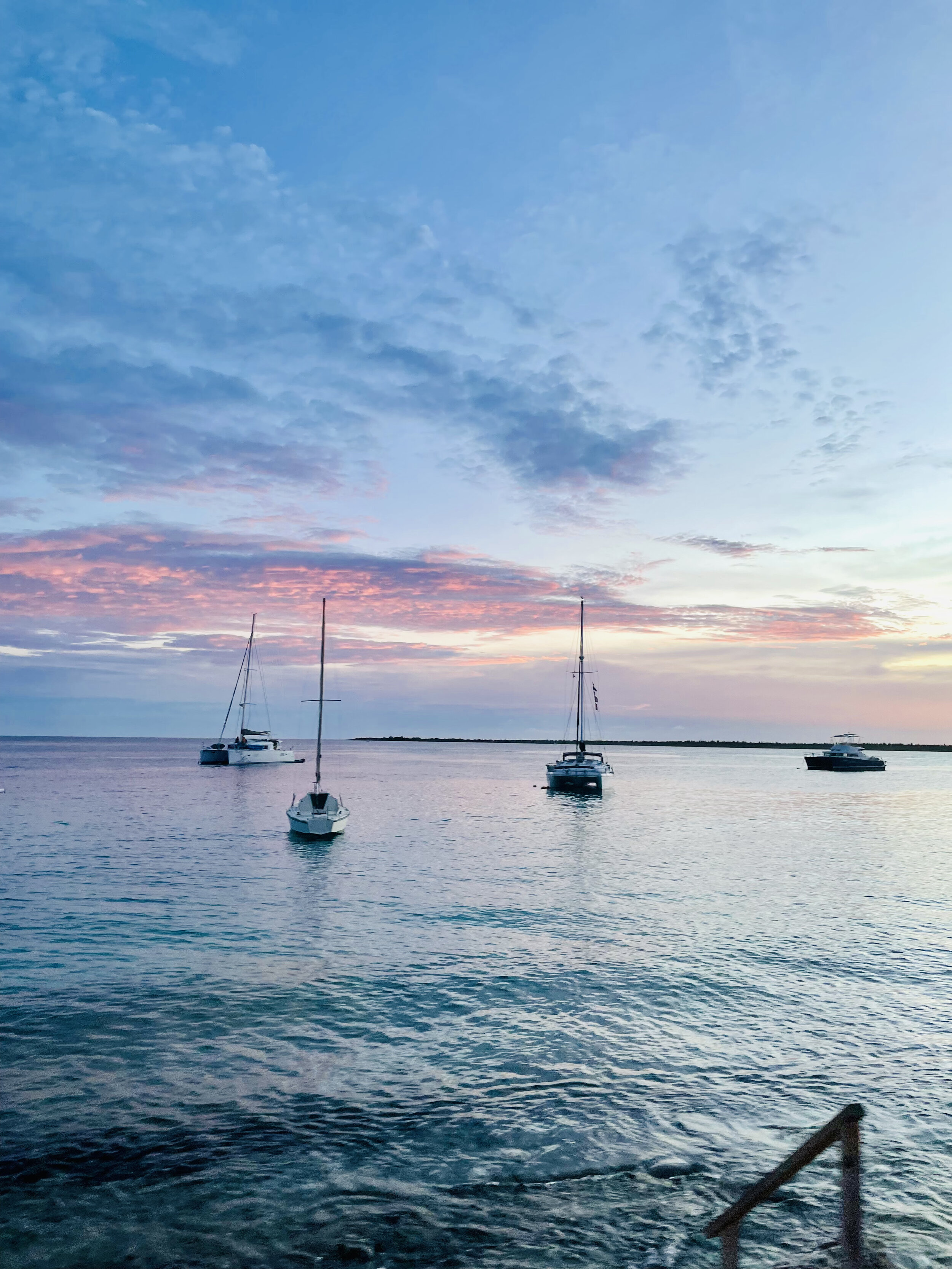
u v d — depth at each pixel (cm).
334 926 2362
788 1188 949
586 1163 1012
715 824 5688
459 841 4553
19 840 4388
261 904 2681
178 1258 808
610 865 3666
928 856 4078
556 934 2275
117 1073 1280
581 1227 870
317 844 4319
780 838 4844
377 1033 1473
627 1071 1309
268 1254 816
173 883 3100
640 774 15438
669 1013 1598
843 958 2034
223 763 13550
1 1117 1120
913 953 2089
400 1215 891
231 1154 1028
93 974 1845
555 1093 1223
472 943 2166
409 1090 1231
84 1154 1023
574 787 8225
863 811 7100
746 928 2375
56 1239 838
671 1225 876
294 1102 1183
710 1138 1084
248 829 4956
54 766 13912
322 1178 972
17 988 1733
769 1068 1325
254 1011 1589
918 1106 1184
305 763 18700
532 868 3538
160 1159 1011
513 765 18700
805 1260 801
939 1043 1443
